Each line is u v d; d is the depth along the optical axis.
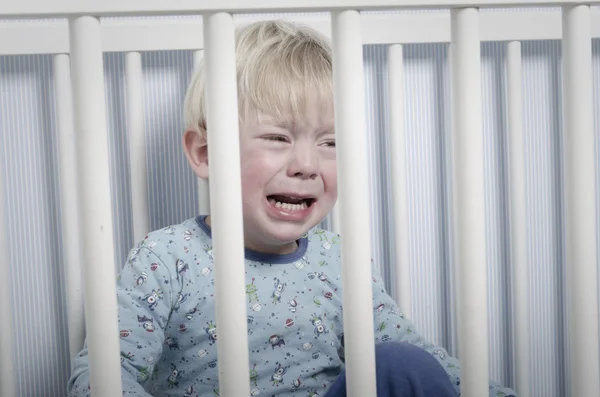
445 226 1.13
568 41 0.58
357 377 0.56
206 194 1.01
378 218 1.11
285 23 0.92
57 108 0.97
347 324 0.55
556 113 1.13
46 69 1.01
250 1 0.52
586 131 0.58
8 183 1.02
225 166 0.52
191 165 0.92
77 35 0.51
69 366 1.07
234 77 0.52
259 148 0.82
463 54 0.55
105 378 0.54
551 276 1.17
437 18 1.00
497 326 1.17
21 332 1.05
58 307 1.06
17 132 1.02
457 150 0.56
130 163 1.01
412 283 1.14
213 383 0.87
